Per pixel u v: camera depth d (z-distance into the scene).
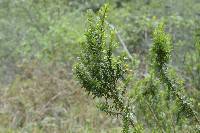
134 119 3.33
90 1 10.59
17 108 7.81
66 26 9.02
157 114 3.92
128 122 3.16
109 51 3.12
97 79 3.11
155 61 3.46
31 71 8.70
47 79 8.18
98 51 3.11
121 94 3.16
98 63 3.10
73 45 8.50
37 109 7.74
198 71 4.88
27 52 9.21
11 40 9.59
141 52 7.81
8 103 7.95
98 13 3.14
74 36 8.55
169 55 3.42
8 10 10.10
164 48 3.39
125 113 3.16
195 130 3.59
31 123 7.25
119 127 6.46
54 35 8.83
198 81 4.90
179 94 3.49
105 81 3.12
